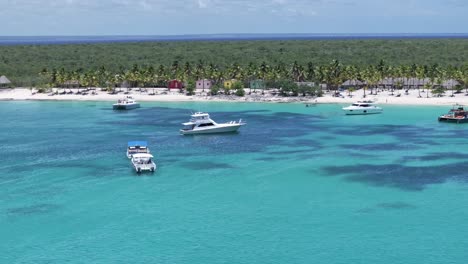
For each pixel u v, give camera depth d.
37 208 83.81
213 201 86.62
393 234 72.81
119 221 78.31
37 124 160.62
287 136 139.88
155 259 66.12
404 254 67.06
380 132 144.62
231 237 72.38
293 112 183.00
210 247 69.31
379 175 100.56
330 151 120.88
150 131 148.88
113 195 90.06
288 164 109.44
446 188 92.06
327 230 74.31
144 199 87.94
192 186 94.81
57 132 147.00
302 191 91.38
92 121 166.75
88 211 82.44
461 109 163.38
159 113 183.25
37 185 95.81
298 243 70.25
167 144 131.12
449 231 73.69
